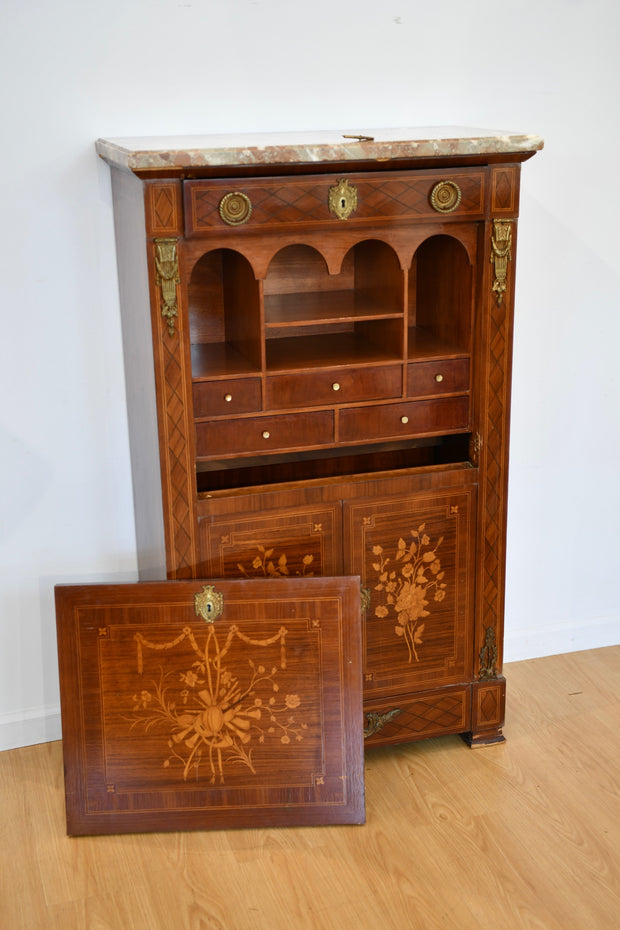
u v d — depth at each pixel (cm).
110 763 240
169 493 231
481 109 275
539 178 281
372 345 257
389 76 265
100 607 235
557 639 322
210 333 262
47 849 236
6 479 262
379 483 244
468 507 253
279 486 239
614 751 268
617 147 286
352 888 221
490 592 261
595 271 294
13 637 273
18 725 278
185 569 238
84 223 251
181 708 239
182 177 209
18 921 213
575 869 224
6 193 243
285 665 238
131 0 240
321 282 269
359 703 240
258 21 251
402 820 243
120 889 222
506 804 247
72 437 265
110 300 258
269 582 234
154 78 247
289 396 234
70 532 272
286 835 239
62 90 241
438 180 224
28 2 234
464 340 246
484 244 234
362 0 257
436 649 261
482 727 270
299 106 261
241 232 217
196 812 241
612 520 321
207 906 216
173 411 225
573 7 273
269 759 241
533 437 303
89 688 238
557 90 278
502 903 215
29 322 253
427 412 246
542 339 295
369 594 251
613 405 309
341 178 218
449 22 265
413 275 273
